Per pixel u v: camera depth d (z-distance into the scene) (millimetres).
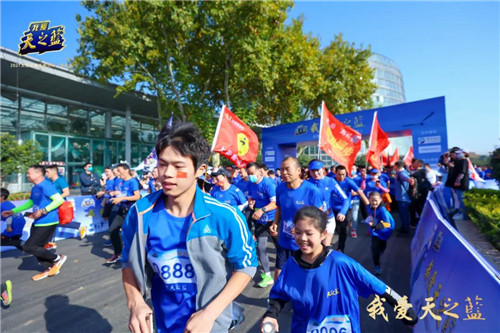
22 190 19547
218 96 19266
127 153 25078
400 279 4602
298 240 1989
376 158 8008
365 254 6055
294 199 3643
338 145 6367
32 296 4312
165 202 1572
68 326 3479
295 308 2076
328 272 1946
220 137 5504
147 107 26062
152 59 15305
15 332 3355
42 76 18953
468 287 1945
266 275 4641
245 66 15641
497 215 4984
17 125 19938
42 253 4961
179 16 13688
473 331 1687
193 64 17484
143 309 1376
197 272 1439
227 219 1453
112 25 14422
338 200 5230
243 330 3314
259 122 23953
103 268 5566
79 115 23641
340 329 1921
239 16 14266
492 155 6402
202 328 1275
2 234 5656
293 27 19328
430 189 8961
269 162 17812
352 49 20719
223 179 5137
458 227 6598
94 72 16484
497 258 4156
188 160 1394
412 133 12492
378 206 4828
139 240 1506
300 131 16641
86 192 10711
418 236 5379
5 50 16688
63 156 22375
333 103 20859
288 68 18156
